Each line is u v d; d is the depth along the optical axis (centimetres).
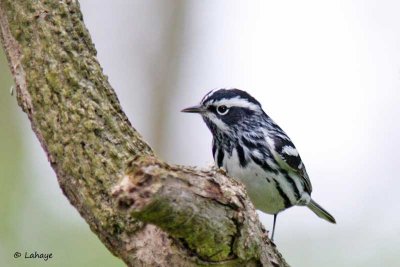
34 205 1683
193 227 681
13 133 2159
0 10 863
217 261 721
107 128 823
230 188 707
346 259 1584
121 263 1475
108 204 783
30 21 849
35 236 1567
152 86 2466
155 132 2412
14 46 856
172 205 650
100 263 1483
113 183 791
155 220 656
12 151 2064
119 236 770
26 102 845
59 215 1639
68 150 811
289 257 1627
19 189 1777
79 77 841
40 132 835
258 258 754
